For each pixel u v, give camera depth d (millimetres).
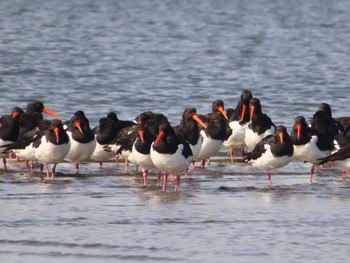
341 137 18062
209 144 19109
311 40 48875
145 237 12977
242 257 12055
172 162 16234
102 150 19359
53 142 17531
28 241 12727
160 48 44938
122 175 18469
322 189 16797
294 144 17703
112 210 14680
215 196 16000
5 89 31422
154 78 34875
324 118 19641
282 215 14367
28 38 48031
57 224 13695
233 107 28719
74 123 18266
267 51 44156
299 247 12492
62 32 51469
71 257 12047
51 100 29172
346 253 12211
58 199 15602
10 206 14945
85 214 14367
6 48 43531
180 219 14047
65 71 36344
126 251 12305
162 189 16734
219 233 13211
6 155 20641
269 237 13000
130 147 17984
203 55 42375
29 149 18312
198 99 29781
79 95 30297
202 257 12055
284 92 31469
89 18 59875
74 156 18312
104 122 19391
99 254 12172
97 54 42156
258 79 34875
